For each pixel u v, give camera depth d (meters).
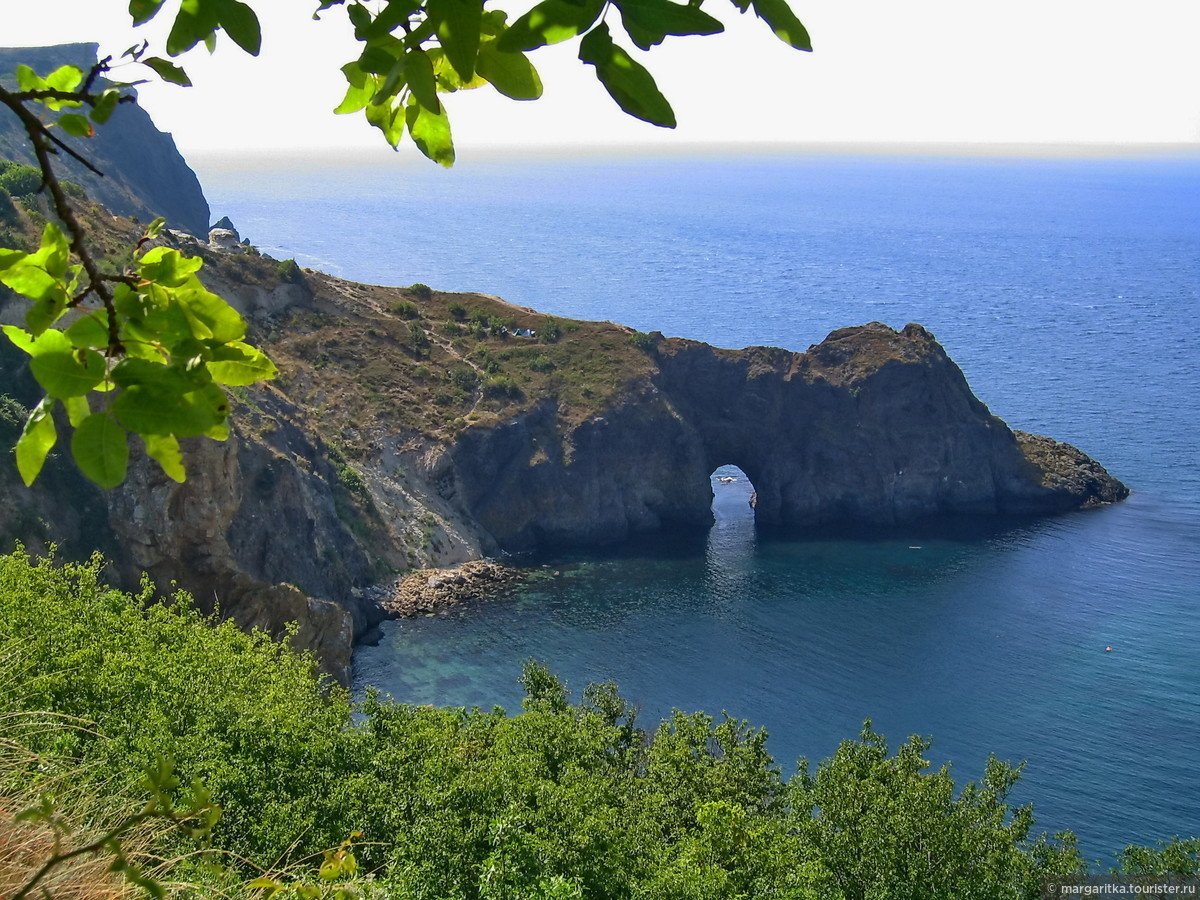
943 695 80.88
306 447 100.19
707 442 126.62
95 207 95.38
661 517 119.69
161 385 3.51
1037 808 66.62
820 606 96.94
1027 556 111.19
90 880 8.64
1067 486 127.56
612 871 28.92
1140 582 104.19
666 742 47.44
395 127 4.30
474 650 86.50
